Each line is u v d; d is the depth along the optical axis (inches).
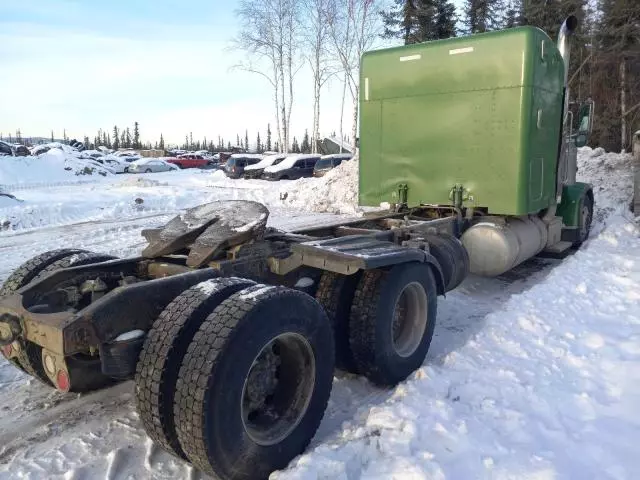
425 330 178.9
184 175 1378.0
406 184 288.4
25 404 156.5
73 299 149.6
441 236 227.9
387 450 122.3
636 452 120.6
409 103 282.0
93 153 1676.9
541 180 276.1
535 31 249.0
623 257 304.0
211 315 114.7
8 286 159.2
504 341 186.9
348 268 150.0
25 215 524.4
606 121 1225.4
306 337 126.7
